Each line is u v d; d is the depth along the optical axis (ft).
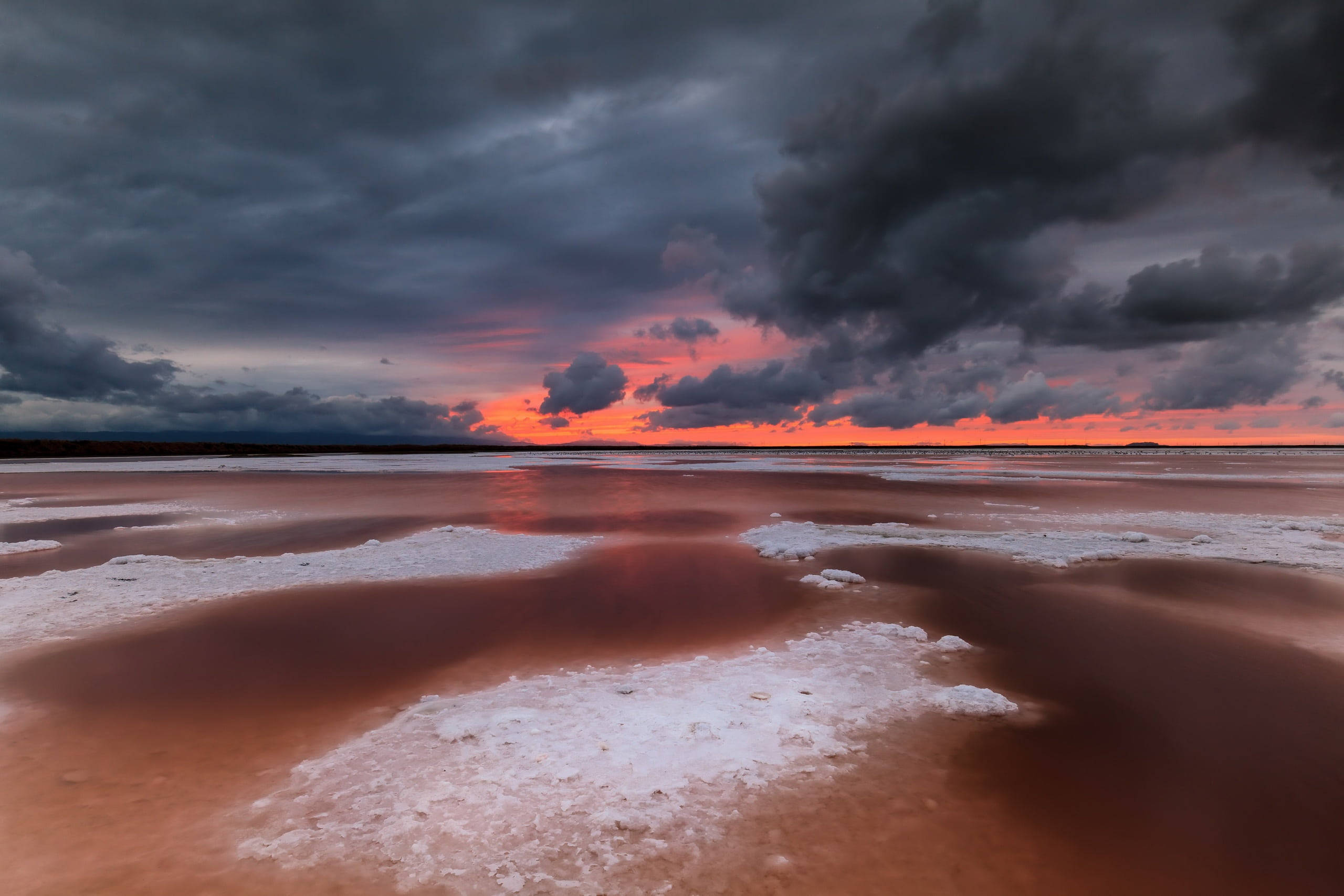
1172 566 41.14
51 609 32.09
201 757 17.62
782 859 13.28
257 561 43.68
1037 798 15.61
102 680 23.21
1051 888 12.59
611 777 16.26
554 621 30.45
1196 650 26.12
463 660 25.25
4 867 13.12
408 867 13.03
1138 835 14.25
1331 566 40.55
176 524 62.34
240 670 24.20
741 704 20.62
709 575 39.88
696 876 12.78
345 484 113.60
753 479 123.95
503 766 16.80
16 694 22.00
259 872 12.91
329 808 15.10
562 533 57.00
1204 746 18.21
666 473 145.38
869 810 15.06
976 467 165.17
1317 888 12.62
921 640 27.40
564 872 12.88
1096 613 31.42
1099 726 19.40
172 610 32.07
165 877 12.75
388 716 20.21
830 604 33.30
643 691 21.86
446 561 43.96
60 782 16.40
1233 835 14.30
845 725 19.29
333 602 33.65
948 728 19.17
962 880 12.76
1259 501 77.97
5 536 55.67
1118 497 84.28
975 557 44.27
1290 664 24.53
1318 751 17.97
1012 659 25.12
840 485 106.52
